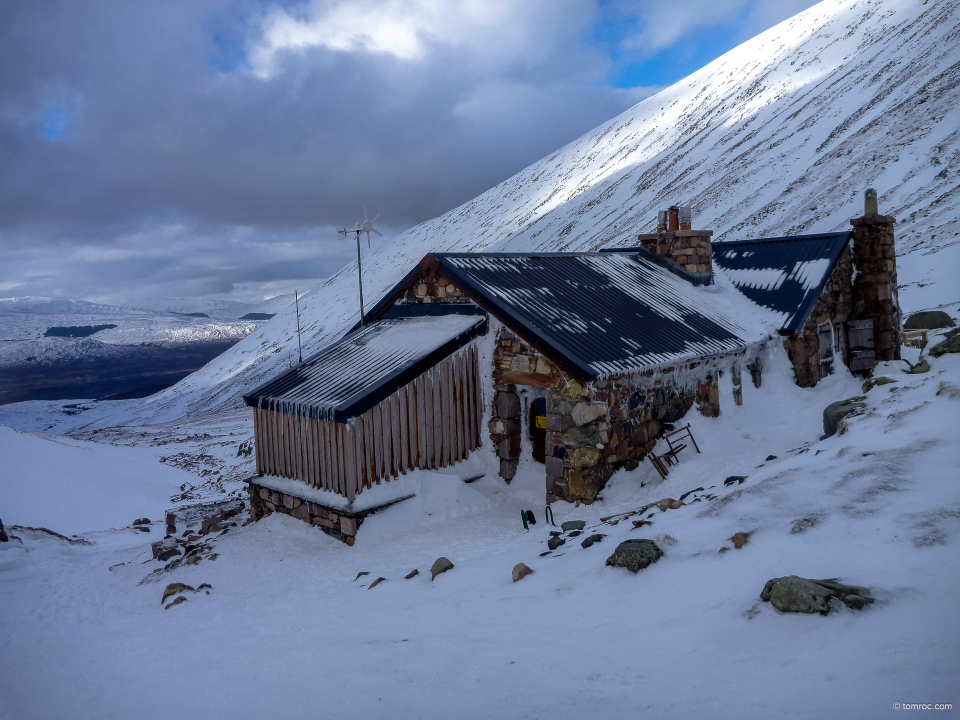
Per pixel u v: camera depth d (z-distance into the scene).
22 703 6.44
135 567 12.90
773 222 74.44
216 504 21.67
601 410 11.98
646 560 6.89
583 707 4.46
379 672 5.66
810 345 17.03
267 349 130.12
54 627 9.68
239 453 38.09
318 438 12.70
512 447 14.03
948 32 102.38
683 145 134.38
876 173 72.19
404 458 12.84
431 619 7.13
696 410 14.42
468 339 13.88
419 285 15.66
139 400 135.50
